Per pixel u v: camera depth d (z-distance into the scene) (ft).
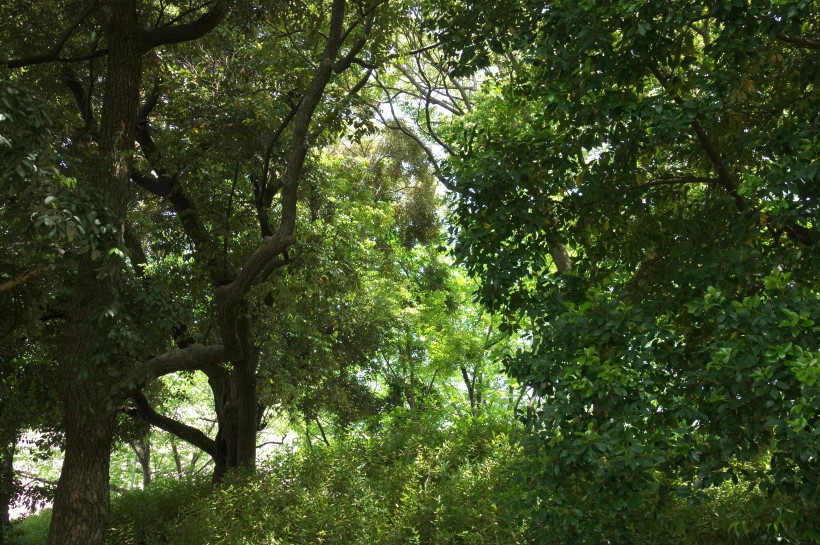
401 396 86.02
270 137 41.83
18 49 41.22
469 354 79.56
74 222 27.91
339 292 47.44
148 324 33.50
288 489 41.70
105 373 33.06
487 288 26.50
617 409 20.22
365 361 67.21
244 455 51.65
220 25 44.14
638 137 25.20
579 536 21.70
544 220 26.37
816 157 20.68
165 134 41.34
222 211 45.91
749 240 23.81
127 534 45.47
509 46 31.83
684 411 19.58
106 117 35.50
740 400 17.94
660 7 22.61
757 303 18.37
